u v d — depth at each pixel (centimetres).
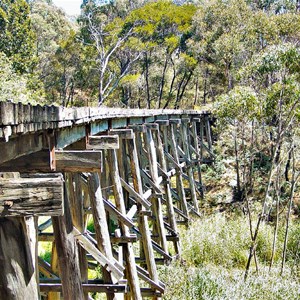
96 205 417
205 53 2378
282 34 1894
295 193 1352
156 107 2775
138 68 2723
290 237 1009
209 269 817
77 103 2936
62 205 187
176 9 2606
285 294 736
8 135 176
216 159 1688
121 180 600
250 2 2669
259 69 1010
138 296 527
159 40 2603
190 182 1254
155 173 761
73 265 289
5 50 2925
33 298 191
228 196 1443
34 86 2284
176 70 2694
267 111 984
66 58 2898
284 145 1309
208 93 2675
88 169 296
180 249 897
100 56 2662
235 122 1372
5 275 184
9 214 184
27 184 186
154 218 808
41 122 227
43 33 3631
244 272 845
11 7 3072
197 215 1225
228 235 984
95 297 646
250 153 1447
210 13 2359
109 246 422
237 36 2034
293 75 948
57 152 295
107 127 543
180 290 697
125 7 3153
